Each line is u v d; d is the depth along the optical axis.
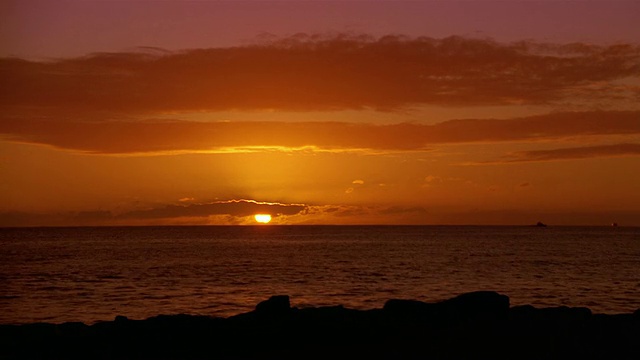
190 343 18.52
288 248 109.56
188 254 89.44
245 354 17.55
